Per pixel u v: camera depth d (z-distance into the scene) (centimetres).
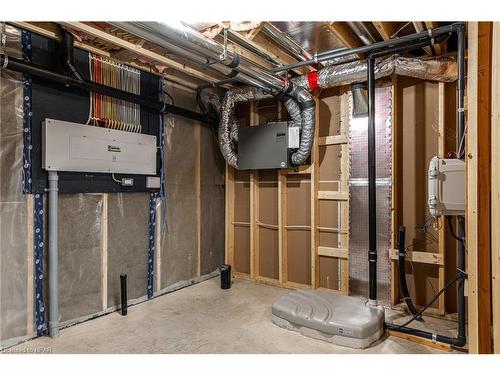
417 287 289
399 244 271
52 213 234
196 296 323
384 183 292
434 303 280
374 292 253
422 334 224
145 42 251
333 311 240
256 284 364
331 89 336
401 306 289
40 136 235
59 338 232
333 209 336
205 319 266
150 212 318
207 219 388
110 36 231
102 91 259
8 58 207
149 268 316
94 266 270
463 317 210
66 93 250
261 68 270
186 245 358
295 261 361
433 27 228
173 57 284
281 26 242
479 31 166
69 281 253
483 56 166
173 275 342
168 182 336
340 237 331
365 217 303
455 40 268
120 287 288
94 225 271
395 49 245
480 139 168
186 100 358
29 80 229
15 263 223
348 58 288
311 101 316
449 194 206
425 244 284
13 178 222
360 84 301
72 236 255
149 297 314
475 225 169
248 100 356
